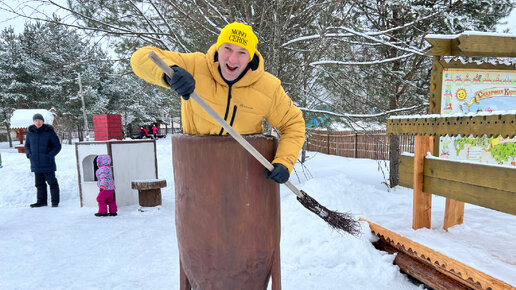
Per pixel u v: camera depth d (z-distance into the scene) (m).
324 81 6.31
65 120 26.95
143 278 2.86
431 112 3.36
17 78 27.62
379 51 6.57
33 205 5.96
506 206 2.31
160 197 5.69
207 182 1.59
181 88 1.30
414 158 3.17
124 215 5.17
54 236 4.04
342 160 13.46
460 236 3.00
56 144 5.98
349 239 3.31
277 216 1.80
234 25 1.44
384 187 7.65
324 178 5.64
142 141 6.17
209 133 1.70
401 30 6.35
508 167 2.28
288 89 5.56
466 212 3.98
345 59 6.23
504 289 2.00
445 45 3.23
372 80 6.38
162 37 5.72
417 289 2.69
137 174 6.09
